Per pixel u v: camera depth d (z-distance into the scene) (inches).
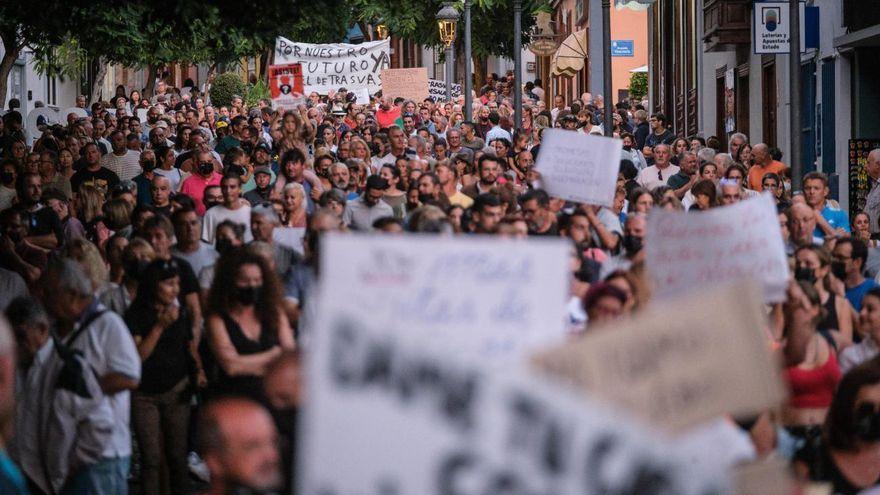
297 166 867.4
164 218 593.3
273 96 1385.3
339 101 1929.1
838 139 1322.6
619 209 821.2
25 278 673.0
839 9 1298.0
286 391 313.1
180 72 3912.4
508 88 2620.6
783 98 1492.4
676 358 196.7
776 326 468.4
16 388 423.8
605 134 1234.6
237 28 835.4
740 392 196.1
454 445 179.9
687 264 379.9
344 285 196.2
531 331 199.9
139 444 513.7
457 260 198.2
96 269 547.5
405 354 181.2
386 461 181.2
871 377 319.3
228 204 730.8
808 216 660.1
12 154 1141.1
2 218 698.8
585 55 2733.8
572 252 517.3
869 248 695.1
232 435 257.9
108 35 1131.9
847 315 540.7
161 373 511.2
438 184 796.0
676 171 1087.6
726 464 215.6
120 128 1446.9
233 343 473.4
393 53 4424.2
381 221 555.5
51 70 2246.6
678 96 2151.8
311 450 182.5
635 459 177.5
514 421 178.9
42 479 425.1
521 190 959.6
